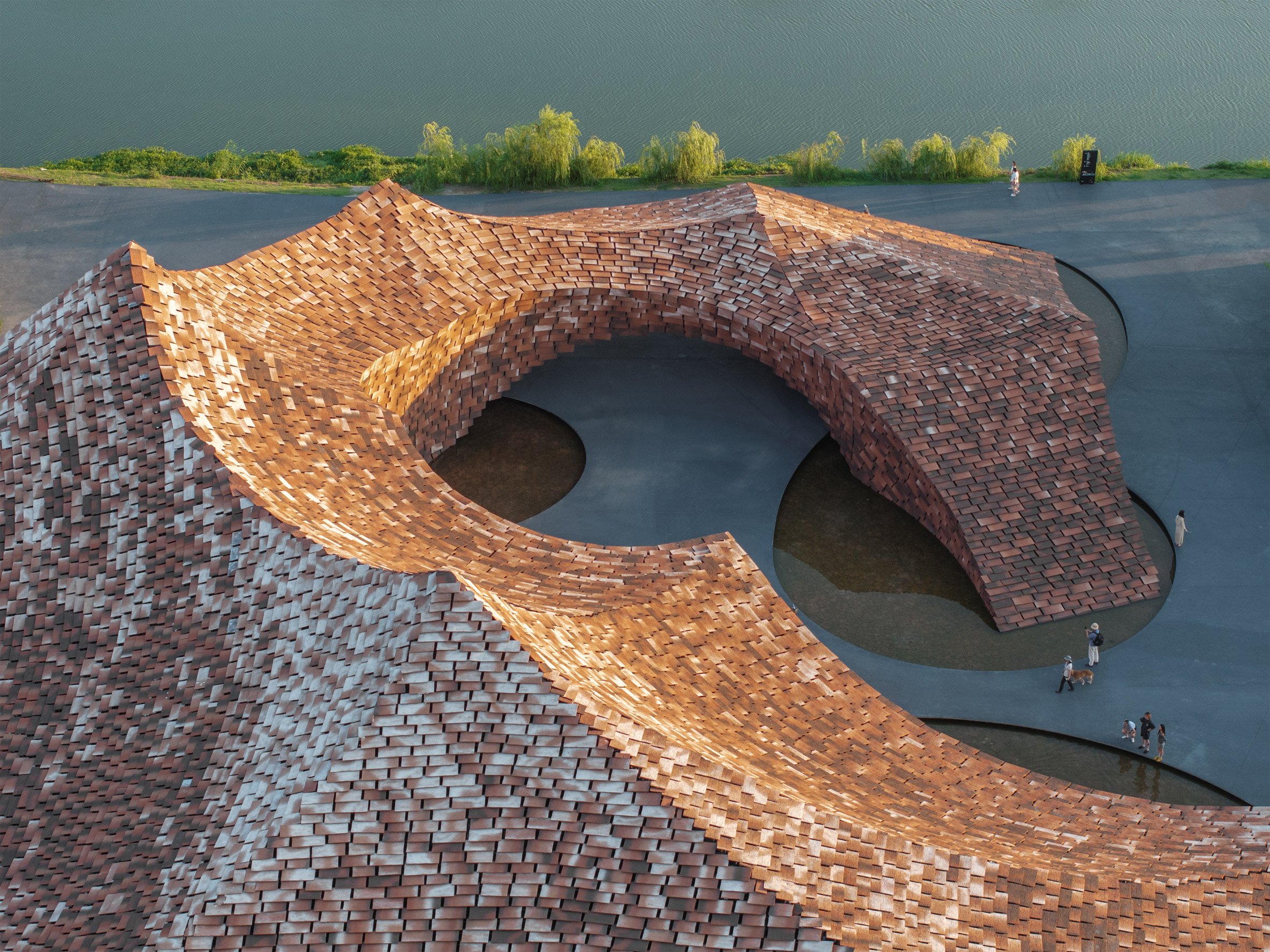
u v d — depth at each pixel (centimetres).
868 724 2173
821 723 2130
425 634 1748
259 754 1848
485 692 1716
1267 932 1761
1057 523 2936
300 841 1648
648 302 3303
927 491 3002
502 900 1636
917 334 3150
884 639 2819
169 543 2162
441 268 3177
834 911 1648
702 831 1655
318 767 1711
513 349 3312
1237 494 3180
